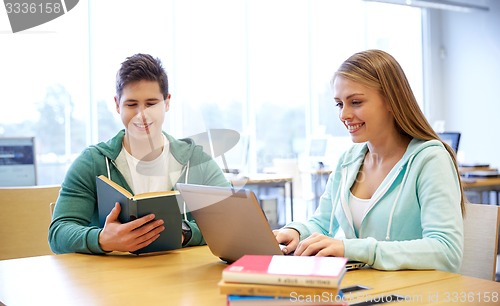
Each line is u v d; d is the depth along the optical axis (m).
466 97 8.27
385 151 1.79
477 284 1.30
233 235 1.47
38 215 2.52
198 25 6.92
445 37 8.56
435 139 1.73
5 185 3.79
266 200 5.61
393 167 1.74
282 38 7.68
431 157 1.65
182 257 1.70
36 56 5.94
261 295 1.03
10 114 5.88
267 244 1.38
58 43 6.02
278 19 7.63
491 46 7.92
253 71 7.45
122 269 1.56
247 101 7.40
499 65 7.82
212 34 7.03
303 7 7.81
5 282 1.44
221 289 1.04
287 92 7.76
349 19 8.12
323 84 7.99
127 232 1.66
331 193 1.95
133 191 1.95
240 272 1.04
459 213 1.57
